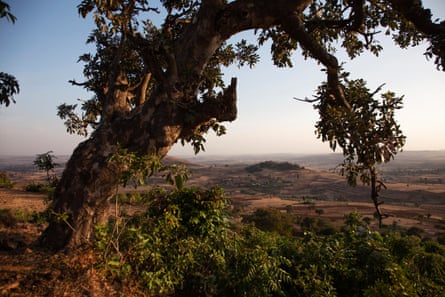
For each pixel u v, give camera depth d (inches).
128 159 135.5
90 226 167.3
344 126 161.6
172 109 176.1
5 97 130.2
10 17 96.3
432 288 167.6
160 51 169.3
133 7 190.7
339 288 169.8
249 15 175.6
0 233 197.0
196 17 192.7
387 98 164.4
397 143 160.6
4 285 115.9
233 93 171.0
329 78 188.9
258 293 141.9
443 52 156.0
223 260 155.6
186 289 159.8
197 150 195.3
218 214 163.8
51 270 131.6
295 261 178.4
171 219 147.4
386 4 248.7
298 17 179.9
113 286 133.2
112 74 207.9
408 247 185.2
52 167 297.1
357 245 186.1
